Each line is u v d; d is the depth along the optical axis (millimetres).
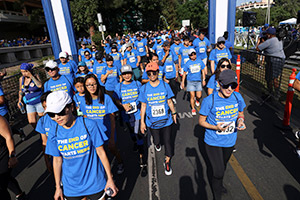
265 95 6809
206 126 2826
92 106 3463
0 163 2643
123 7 44312
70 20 12219
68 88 4945
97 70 6543
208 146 2910
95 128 2236
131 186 3586
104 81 6457
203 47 8352
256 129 5102
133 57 9312
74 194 2291
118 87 4160
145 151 4672
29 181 4023
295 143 4379
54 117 2006
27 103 4789
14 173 4316
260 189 3254
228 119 2738
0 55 26078
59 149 2203
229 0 11117
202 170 3820
